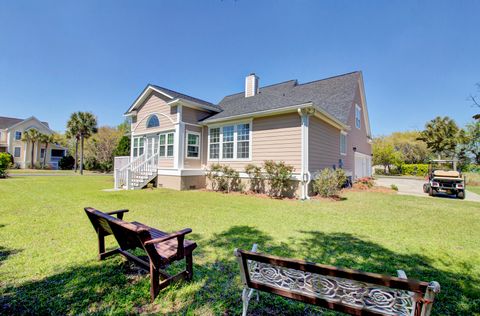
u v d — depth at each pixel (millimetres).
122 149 20781
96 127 26578
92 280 2635
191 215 5801
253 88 14406
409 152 31031
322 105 12703
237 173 10508
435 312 2158
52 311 2074
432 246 3854
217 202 7758
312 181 9430
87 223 4871
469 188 14695
